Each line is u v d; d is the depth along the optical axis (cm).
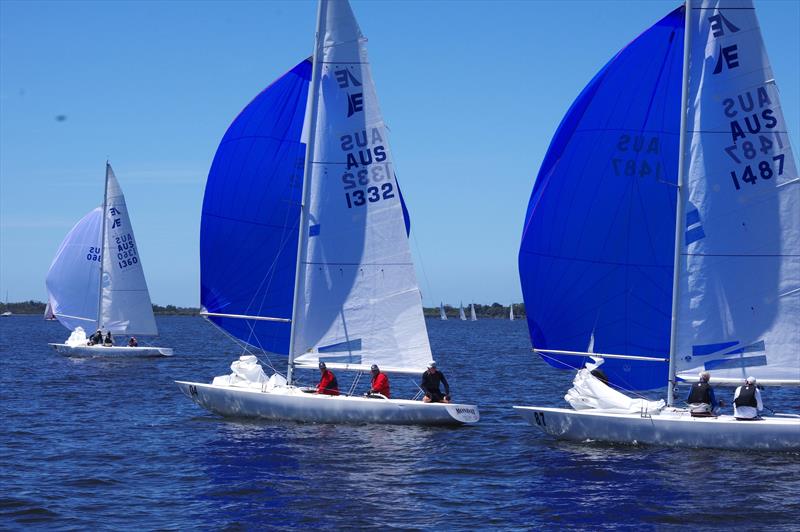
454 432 4825
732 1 4272
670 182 4344
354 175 5250
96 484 3622
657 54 4444
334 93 5256
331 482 3644
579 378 4425
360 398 4969
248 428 4894
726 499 3334
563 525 3034
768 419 4172
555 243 4553
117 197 11225
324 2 5253
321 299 5244
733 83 4288
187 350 14112
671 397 4344
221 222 5512
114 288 11244
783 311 4278
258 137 5481
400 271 5219
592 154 4500
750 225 4291
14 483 3634
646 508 3228
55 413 5766
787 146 4272
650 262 4447
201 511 3200
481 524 3050
